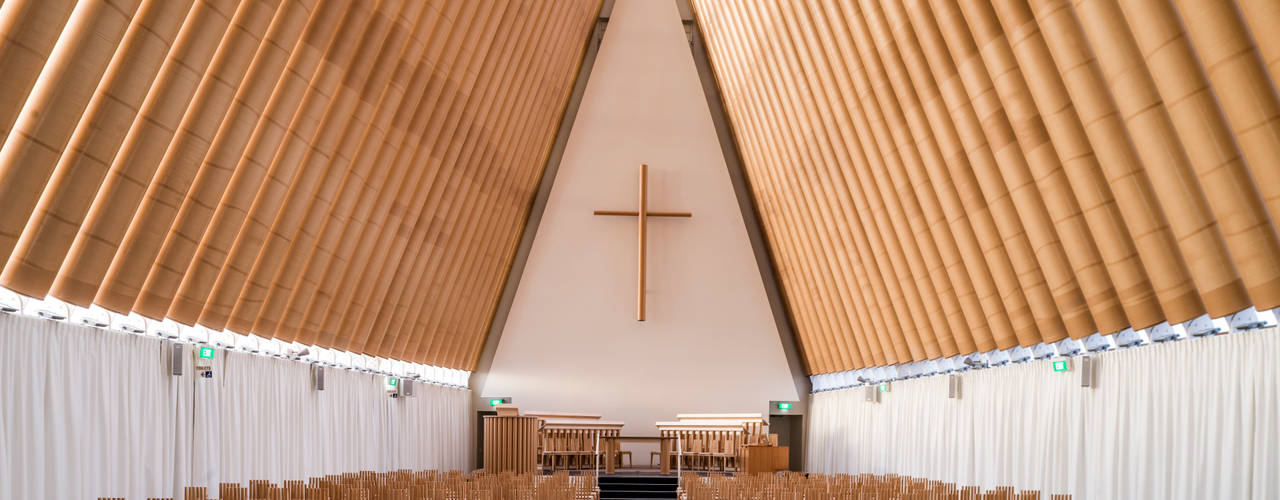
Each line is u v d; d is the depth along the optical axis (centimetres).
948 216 1335
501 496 1020
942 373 1653
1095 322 1118
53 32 702
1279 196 762
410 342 1861
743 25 1875
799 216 1980
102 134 802
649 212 2334
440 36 1345
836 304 1972
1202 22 755
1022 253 1198
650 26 2398
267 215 1125
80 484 895
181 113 877
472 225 1895
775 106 1848
